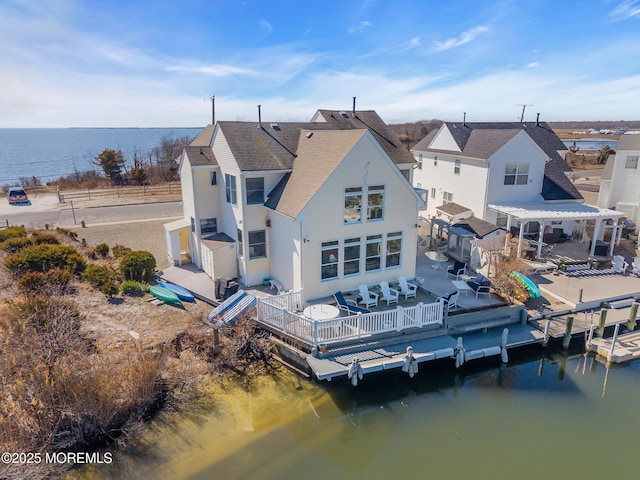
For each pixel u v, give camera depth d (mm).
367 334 15594
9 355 11883
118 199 47000
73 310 15281
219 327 15781
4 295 17406
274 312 16328
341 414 13781
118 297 18875
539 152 27297
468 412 14109
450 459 12062
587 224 32844
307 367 15023
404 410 14133
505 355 16172
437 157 33094
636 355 16641
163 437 12289
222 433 12586
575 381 15852
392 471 11578
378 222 18766
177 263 23812
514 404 14516
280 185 19594
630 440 12836
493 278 20031
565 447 12539
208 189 22266
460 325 17188
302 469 11500
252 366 15586
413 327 16281
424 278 21344
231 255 20953
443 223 25531
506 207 26516
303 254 17328
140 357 13227
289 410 13734
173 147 84062
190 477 11023
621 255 26016
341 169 17141
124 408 12523
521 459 12062
